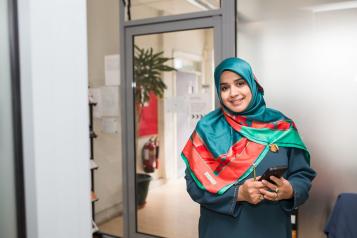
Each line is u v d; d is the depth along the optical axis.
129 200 2.86
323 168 2.15
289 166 1.39
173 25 2.54
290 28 2.19
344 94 2.07
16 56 0.56
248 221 1.31
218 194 1.30
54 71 0.58
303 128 2.19
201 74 2.50
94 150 3.12
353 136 2.06
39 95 0.56
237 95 1.39
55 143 0.59
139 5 2.69
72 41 0.61
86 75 0.64
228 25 2.33
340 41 2.06
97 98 3.05
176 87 2.63
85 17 0.64
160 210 2.77
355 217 1.64
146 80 2.75
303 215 2.22
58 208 0.60
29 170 0.56
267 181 1.23
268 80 2.27
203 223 1.45
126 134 2.84
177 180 2.69
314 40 2.13
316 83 2.14
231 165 1.35
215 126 1.49
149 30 2.65
